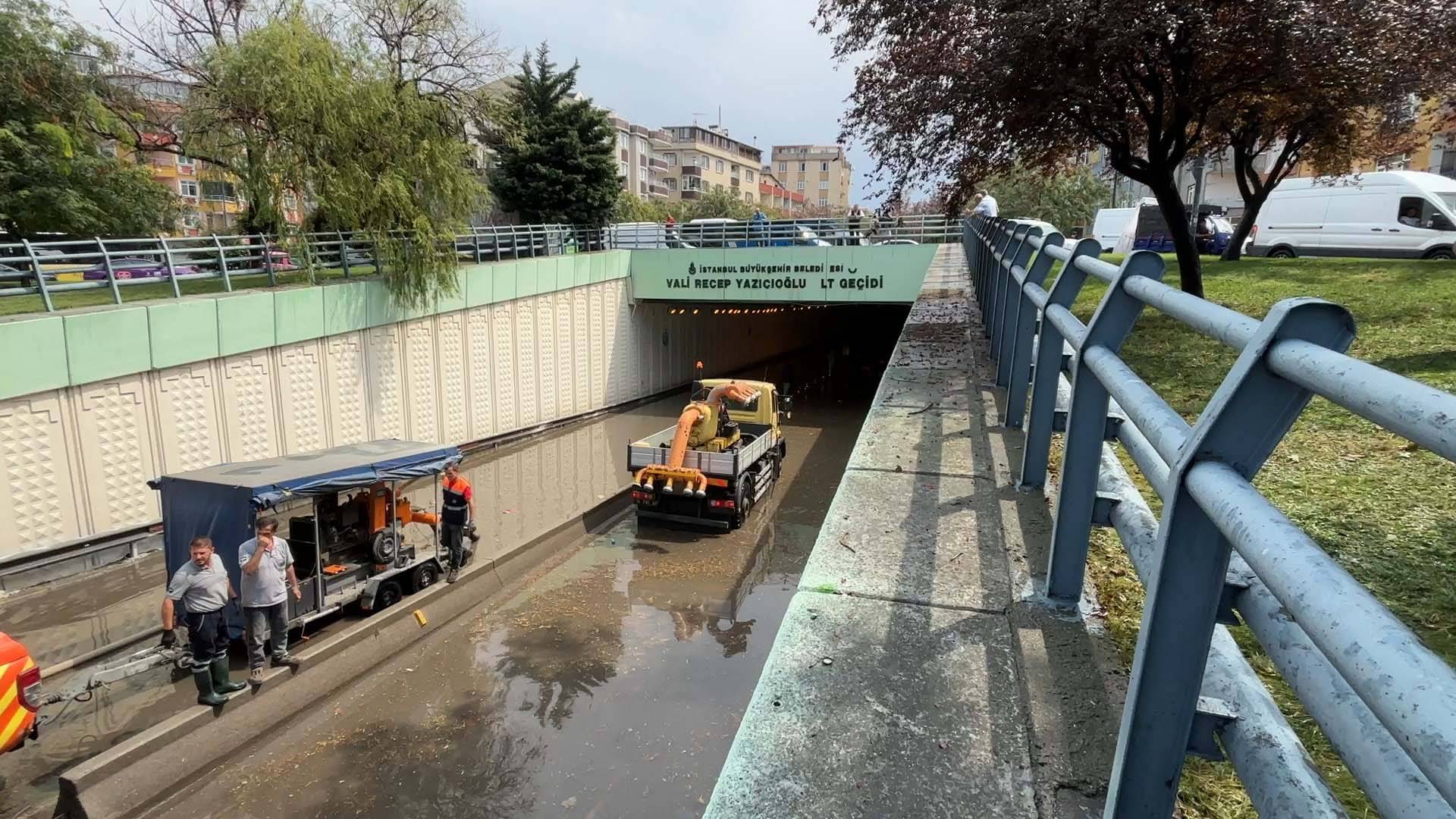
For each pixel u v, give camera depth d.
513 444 22.91
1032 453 4.31
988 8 9.77
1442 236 20.16
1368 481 4.01
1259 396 1.37
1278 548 1.06
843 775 2.13
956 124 11.30
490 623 11.34
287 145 16.41
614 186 36.12
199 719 8.05
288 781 7.77
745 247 28.31
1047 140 11.59
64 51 18.17
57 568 12.18
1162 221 26.52
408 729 8.66
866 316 50.41
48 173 18.36
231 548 9.05
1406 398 0.86
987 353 8.68
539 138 34.84
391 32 19.89
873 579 3.29
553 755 8.20
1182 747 1.56
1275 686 2.47
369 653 9.94
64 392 12.41
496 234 22.86
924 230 28.22
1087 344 2.76
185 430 14.25
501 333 22.42
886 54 12.20
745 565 13.67
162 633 9.80
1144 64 10.25
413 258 18.50
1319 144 14.57
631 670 9.99
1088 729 2.27
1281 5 8.41
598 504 16.19
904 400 6.59
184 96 18.62
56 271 12.73
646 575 13.24
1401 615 2.68
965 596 3.13
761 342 39.81
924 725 2.33
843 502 4.20
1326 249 22.25
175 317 13.86
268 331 15.66
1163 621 1.53
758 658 10.34
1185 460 1.45
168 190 24.31
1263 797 1.35
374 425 18.47
